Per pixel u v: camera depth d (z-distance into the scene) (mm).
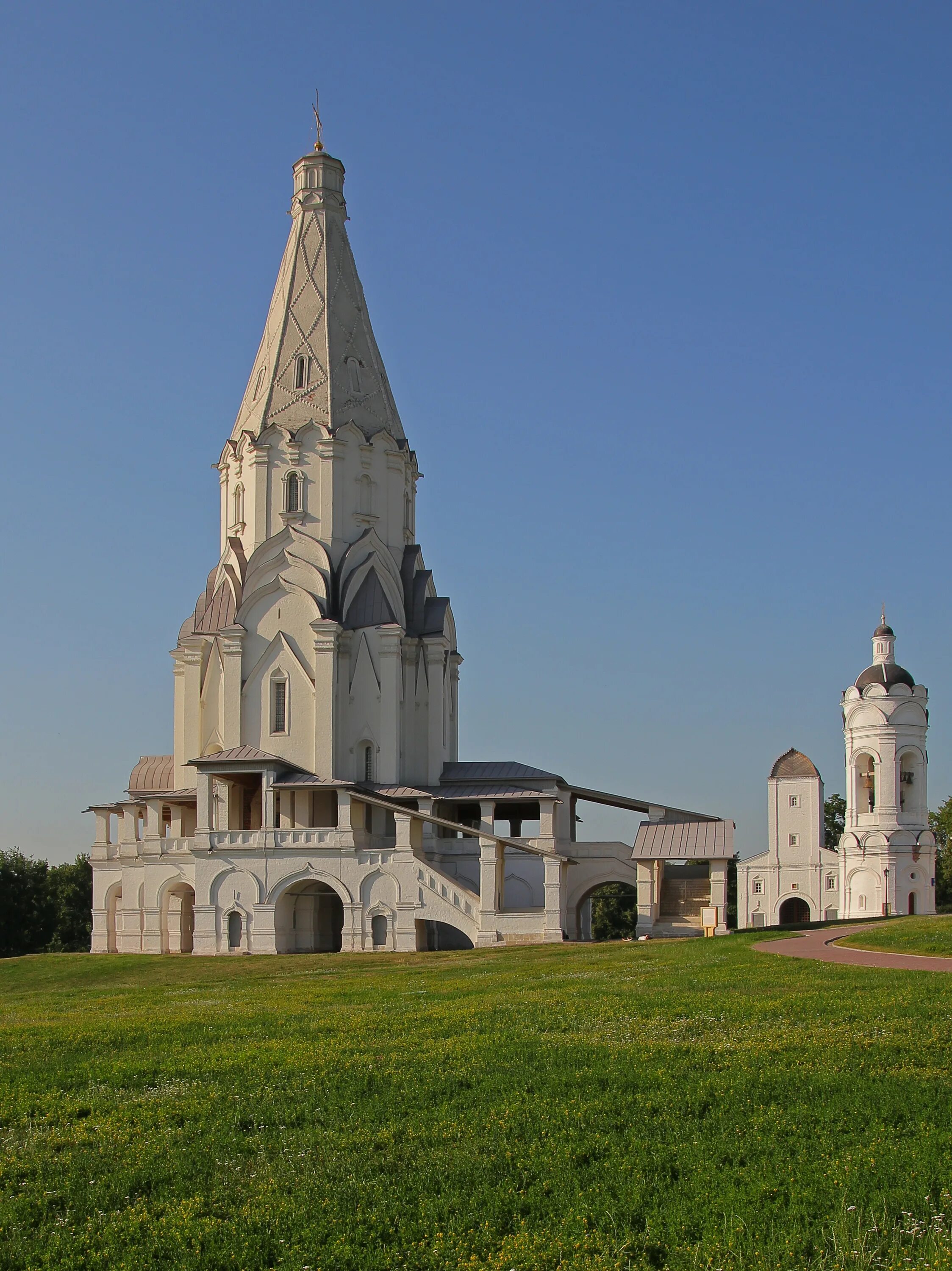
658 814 82625
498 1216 15852
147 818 80188
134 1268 14930
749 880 94312
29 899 126688
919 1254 14141
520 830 86000
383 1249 15156
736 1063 22109
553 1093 20875
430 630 86312
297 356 88188
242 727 81812
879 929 49625
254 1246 15383
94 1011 39875
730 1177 16531
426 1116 19984
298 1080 22859
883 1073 20844
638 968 42312
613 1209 15766
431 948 75562
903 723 87062
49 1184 17844
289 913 76250
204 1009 37469
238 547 86062
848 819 88812
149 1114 21031
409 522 90812
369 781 81750
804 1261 14164
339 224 92125
